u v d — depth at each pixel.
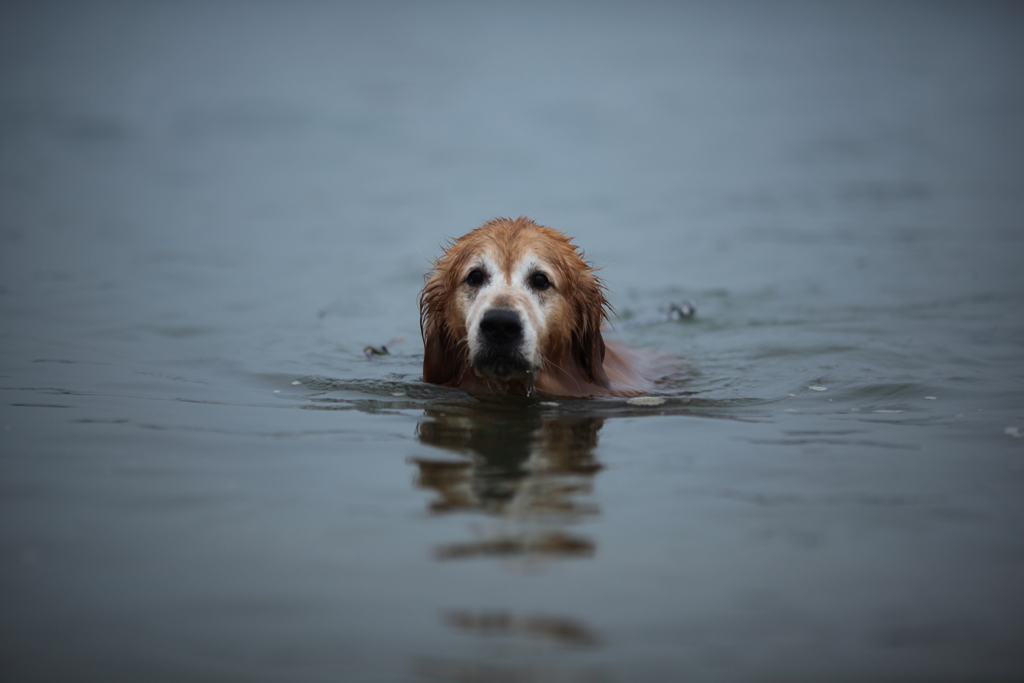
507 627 4.85
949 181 27.23
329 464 7.25
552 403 9.52
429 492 6.63
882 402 9.54
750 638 4.77
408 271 18.14
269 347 12.47
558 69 54.81
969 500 6.49
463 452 7.62
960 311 14.26
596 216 23.59
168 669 4.48
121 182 26.95
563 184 27.75
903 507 6.37
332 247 20.16
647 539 5.85
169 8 87.69
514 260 9.49
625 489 6.73
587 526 6.04
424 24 80.88
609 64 57.25
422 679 4.41
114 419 8.48
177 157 31.14
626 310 15.68
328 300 15.81
